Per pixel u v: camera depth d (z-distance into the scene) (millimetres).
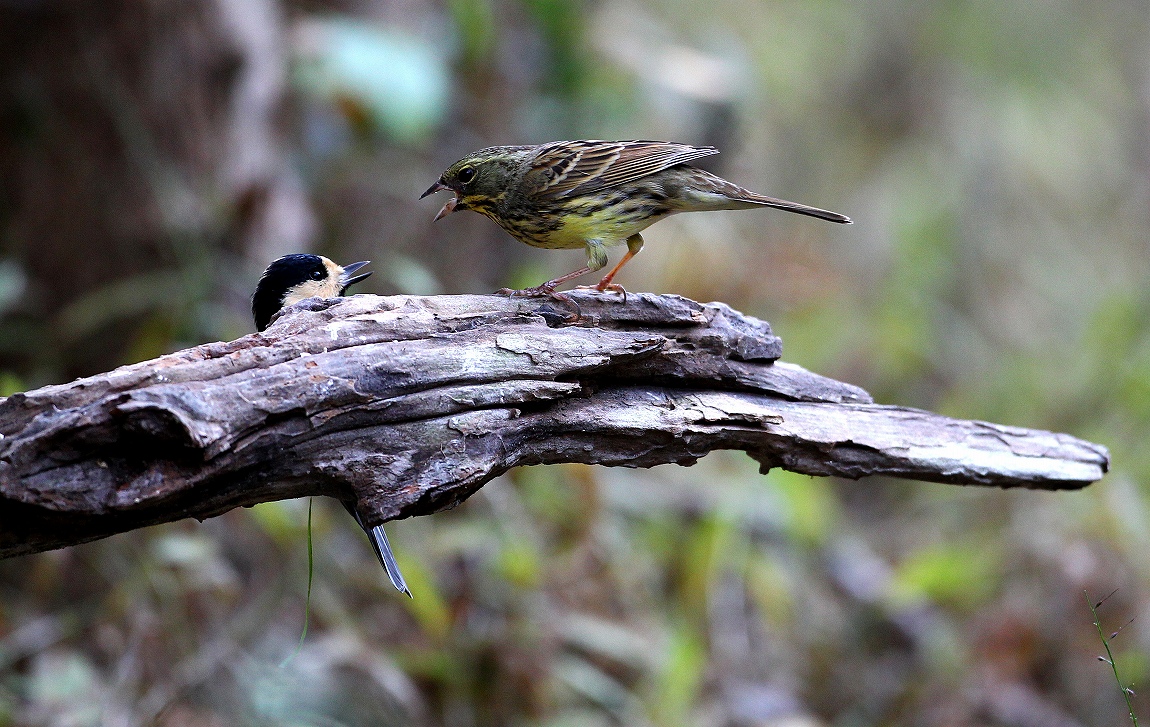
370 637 11078
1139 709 12484
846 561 14664
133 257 11930
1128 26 23000
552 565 11766
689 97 16453
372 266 13609
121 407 4930
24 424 5070
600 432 6203
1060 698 12742
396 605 11359
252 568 11359
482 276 14625
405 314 6004
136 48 11781
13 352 11914
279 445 5332
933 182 21562
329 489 5578
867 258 20500
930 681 12961
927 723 12609
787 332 16781
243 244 12289
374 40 12742
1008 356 18219
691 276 15023
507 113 14828
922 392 18141
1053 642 12961
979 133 22172
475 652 10812
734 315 6887
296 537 10914
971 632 13320
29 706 9961
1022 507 14766
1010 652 12906
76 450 4965
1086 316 19172
